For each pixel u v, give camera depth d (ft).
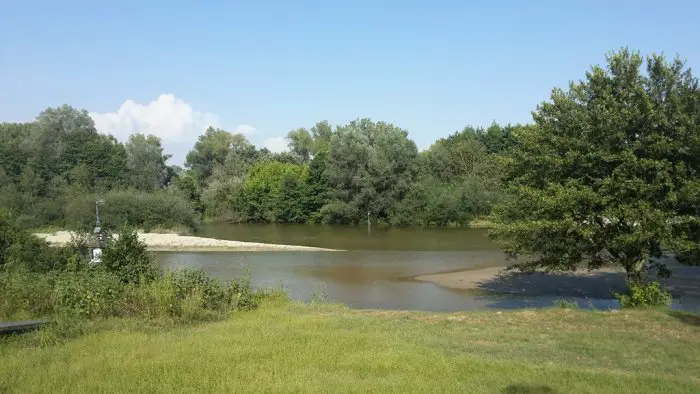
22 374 24.48
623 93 54.95
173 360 26.99
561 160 55.72
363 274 95.86
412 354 28.53
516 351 31.12
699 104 52.54
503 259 110.83
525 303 68.69
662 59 54.80
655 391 22.50
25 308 40.34
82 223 73.97
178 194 243.19
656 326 36.52
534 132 61.93
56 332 33.19
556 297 71.92
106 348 29.78
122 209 194.80
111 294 41.09
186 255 127.24
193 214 208.74
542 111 62.28
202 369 25.32
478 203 193.36
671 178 51.21
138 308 40.32
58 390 22.35
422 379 23.97
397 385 22.84
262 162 298.97
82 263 50.24
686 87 53.88
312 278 91.97
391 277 92.48
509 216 63.93
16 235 65.51
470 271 96.53
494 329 37.55
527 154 61.57
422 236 166.81
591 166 54.60
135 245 50.88
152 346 30.40
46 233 180.24
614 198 52.31
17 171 237.04
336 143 220.64
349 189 217.77
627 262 56.59
